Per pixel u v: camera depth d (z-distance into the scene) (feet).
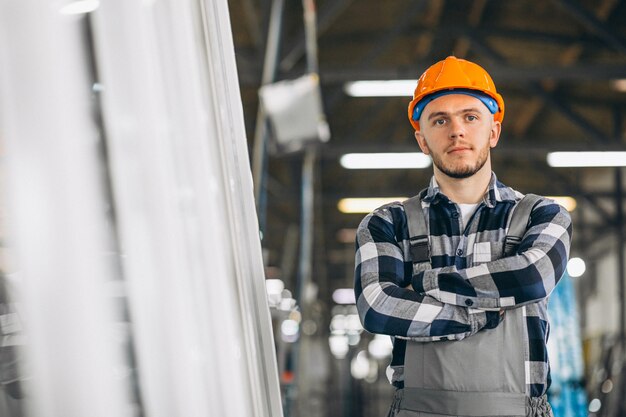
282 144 20.48
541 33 44.55
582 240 80.89
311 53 30.04
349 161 55.16
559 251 6.08
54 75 2.22
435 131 6.30
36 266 2.12
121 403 2.43
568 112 46.70
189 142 3.71
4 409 2.06
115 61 2.66
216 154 4.31
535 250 6.02
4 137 2.07
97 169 2.43
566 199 73.41
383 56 50.96
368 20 45.93
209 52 4.38
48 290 2.14
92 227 2.34
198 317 3.38
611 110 56.65
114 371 2.40
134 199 2.71
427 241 6.25
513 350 5.78
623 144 50.16
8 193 2.07
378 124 60.29
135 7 2.92
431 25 45.80
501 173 73.67
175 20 3.66
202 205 3.81
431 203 6.34
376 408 69.26
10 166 2.08
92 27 2.49
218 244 4.03
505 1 42.60
